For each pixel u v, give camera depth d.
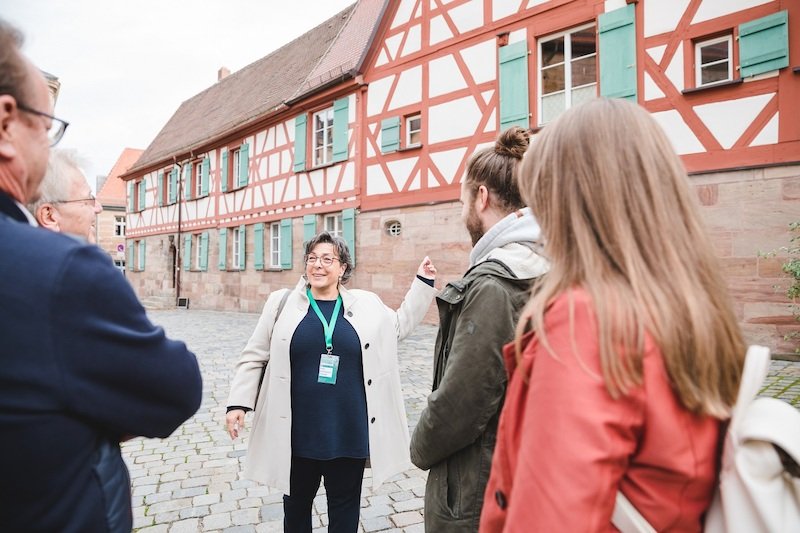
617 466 0.68
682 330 0.72
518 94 9.39
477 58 10.06
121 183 37.44
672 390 0.71
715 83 7.10
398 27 11.62
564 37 9.01
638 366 0.69
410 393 5.50
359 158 12.55
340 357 2.21
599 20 8.25
